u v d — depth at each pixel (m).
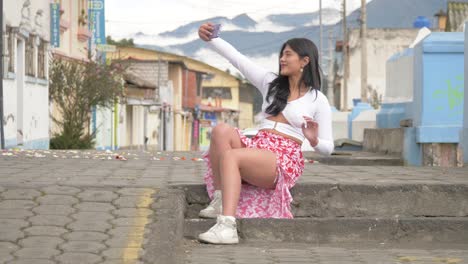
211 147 6.54
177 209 6.21
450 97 12.20
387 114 15.21
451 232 6.70
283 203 6.46
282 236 6.48
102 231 5.61
